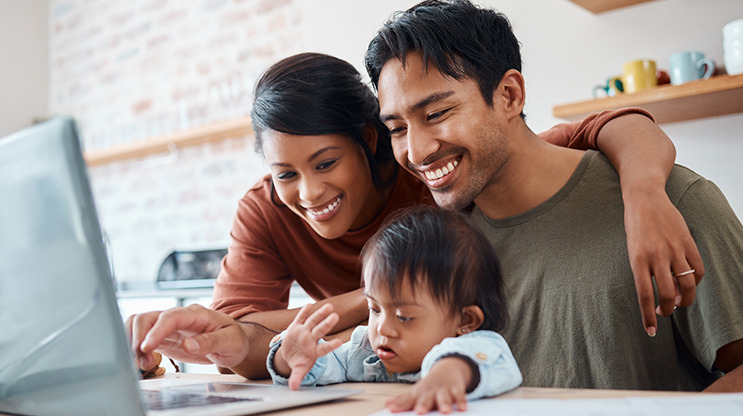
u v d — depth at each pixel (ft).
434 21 3.17
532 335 3.55
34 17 15.05
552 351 3.46
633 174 3.20
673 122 7.57
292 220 4.59
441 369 2.12
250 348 3.28
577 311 3.41
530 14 8.41
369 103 4.09
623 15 7.77
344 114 3.86
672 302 2.72
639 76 6.97
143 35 13.32
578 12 8.08
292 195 3.95
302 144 3.74
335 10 10.14
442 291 2.63
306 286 4.91
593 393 2.19
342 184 3.89
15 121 14.57
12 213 1.98
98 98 14.12
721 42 7.13
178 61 12.68
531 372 3.51
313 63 3.92
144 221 13.07
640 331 3.29
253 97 4.00
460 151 3.24
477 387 2.14
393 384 2.78
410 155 3.26
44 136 1.86
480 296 2.73
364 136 4.11
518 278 3.62
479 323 2.72
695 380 3.38
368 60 3.46
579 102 7.29
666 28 7.49
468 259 2.70
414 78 3.18
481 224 3.83
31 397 2.10
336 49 10.12
